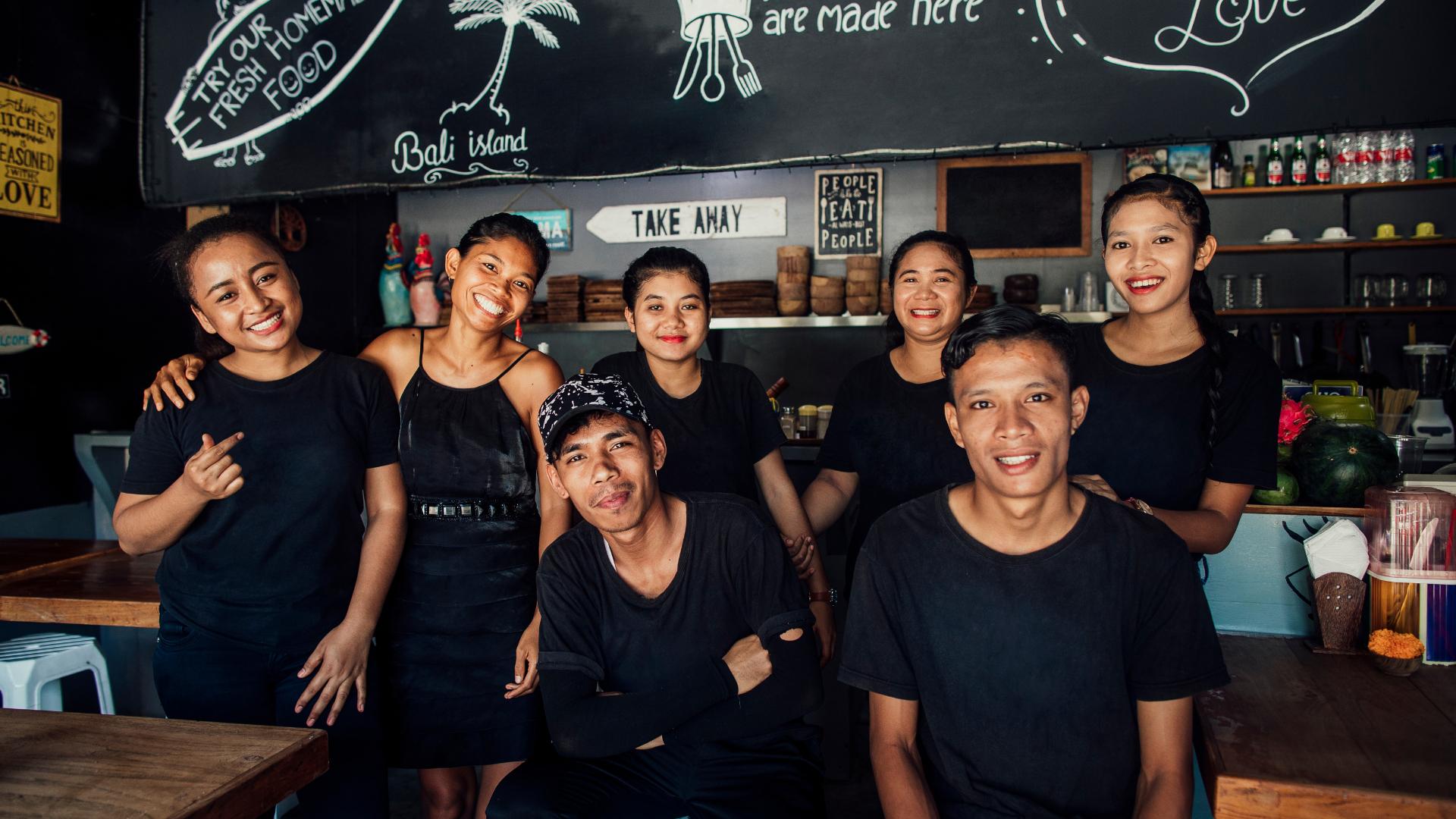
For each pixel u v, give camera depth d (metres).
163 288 3.78
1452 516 1.67
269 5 3.35
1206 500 1.82
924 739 1.47
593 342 5.42
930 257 2.08
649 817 1.55
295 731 1.31
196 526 1.76
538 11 3.16
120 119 3.56
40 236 3.23
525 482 1.98
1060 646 1.34
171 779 1.15
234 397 1.78
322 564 1.80
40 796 1.11
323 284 4.66
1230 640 1.86
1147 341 1.83
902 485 2.15
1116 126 2.79
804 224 5.25
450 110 3.24
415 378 1.97
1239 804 1.22
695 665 1.60
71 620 2.12
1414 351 4.43
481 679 1.93
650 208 5.36
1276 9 2.67
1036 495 1.30
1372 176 4.83
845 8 2.95
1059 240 5.02
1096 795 1.34
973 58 2.87
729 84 3.04
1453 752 1.30
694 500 1.69
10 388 3.14
